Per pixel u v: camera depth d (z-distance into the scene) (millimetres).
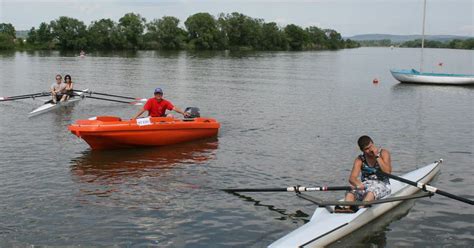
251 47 119625
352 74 42625
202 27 112438
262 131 15836
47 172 10883
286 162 12070
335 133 15672
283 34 124938
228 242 7520
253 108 21094
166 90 27922
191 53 90812
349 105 22391
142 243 7445
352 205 8086
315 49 141125
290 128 16422
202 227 8047
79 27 103750
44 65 49156
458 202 9266
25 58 64188
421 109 21344
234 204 9102
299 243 7160
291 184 10359
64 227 7957
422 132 16000
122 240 7531
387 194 8625
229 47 116625
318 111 20375
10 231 7773
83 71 41844
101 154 12508
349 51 135625
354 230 7898
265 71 44781
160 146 13445
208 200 9297
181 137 13797
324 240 7375
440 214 8672
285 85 31703
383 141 14602
